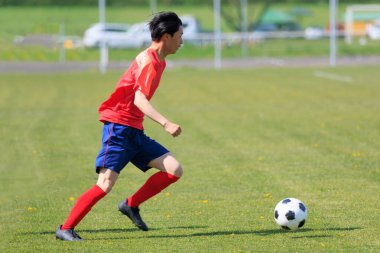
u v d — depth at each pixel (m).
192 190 28.33
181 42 20.09
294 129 45.91
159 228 22.17
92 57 118.12
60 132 46.38
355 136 42.03
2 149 39.75
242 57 121.19
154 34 19.80
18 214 24.64
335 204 25.05
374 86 74.94
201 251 19.17
